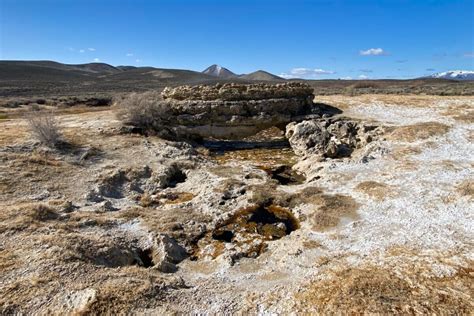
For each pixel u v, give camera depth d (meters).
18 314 9.21
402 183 19.55
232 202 19.11
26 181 19.33
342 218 16.34
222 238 15.91
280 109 33.59
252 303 10.35
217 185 20.89
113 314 9.34
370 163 23.50
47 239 12.77
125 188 20.84
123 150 26.05
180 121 32.69
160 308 9.91
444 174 20.39
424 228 14.65
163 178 22.38
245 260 13.88
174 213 17.61
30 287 10.14
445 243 13.30
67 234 13.55
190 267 13.52
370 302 9.62
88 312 9.24
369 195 18.36
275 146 32.94
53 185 19.45
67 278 10.77
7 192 17.92
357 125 31.08
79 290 10.18
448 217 15.47
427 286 10.32
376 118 33.25
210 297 10.82
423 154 24.17
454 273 10.98
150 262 13.80
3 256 11.63
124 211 17.23
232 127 33.12
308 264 12.71
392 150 25.47
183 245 15.17
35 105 51.81
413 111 35.16
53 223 14.65
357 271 11.38
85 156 24.00
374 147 26.00
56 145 25.06
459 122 30.36
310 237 14.87
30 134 27.06
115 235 14.67
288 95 34.44
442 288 10.22
